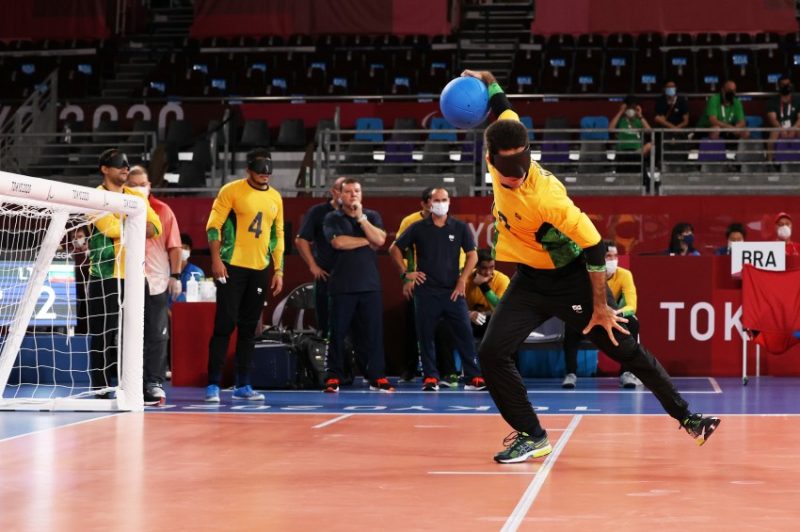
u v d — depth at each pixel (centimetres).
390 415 656
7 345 712
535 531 297
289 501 351
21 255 921
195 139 1636
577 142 1375
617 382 972
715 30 1977
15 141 1605
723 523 308
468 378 888
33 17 2127
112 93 1958
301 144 1672
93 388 754
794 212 1263
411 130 1427
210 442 517
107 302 742
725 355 1018
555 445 499
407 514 326
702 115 1564
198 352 932
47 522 316
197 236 1322
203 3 2089
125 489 377
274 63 1969
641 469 421
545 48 1959
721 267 1018
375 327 873
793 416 639
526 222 425
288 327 1038
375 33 2055
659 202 1275
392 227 1279
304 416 652
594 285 429
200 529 304
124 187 725
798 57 1873
